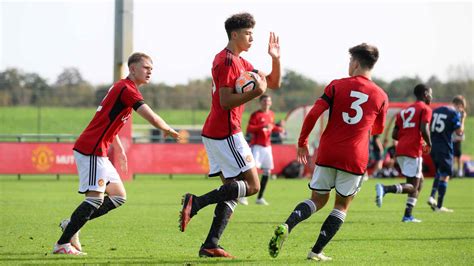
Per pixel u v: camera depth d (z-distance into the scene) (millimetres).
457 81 137625
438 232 30656
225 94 21266
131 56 22172
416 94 36125
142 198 48500
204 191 55062
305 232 30359
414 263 21891
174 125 119438
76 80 143000
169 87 141250
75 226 22391
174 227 31734
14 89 126938
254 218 36375
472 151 117062
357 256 23422
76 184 62188
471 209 42938
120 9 65125
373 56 21609
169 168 72062
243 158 21906
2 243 25922
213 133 22047
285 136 80250
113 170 22969
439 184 41188
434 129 41062
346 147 21094
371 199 50562
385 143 78750
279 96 117312
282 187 62188
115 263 21172
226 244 26484
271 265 20922
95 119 22094
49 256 22578
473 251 24859
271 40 23109
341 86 21297
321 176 21469
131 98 21719
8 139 111625
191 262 21453
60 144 68562
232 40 21938
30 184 62094
